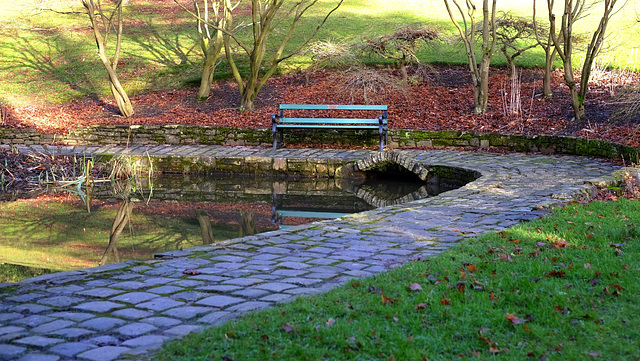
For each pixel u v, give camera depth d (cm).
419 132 1384
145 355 309
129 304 395
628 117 1284
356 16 2475
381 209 764
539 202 759
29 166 1352
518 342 326
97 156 1377
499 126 1402
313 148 1434
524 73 1806
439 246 558
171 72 2103
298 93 1795
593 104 1438
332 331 331
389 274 448
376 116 1563
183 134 1513
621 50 1906
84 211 990
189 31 2478
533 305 375
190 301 402
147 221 903
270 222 881
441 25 2245
